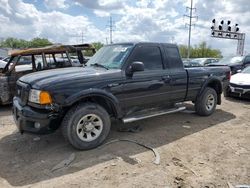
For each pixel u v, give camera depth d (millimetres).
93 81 4445
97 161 4055
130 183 3434
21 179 3572
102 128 4582
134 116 5145
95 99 4715
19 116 4336
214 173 3719
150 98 5277
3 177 3633
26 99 4312
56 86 4113
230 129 5688
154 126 5836
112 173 3693
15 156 4305
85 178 3564
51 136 5164
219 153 4402
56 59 8266
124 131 5461
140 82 5031
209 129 5668
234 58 15438
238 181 3516
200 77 6277
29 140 4992
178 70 5793
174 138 5086
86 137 4461
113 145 4680
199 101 6488
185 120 6328
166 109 5781
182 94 5949
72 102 4188
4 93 7520
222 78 6879
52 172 3738
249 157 4254
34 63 8117
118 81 4719
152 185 3391
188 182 3473
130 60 4992
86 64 5723
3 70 8039
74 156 4211
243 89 8633
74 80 4285
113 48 5488
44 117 4070
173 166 3910
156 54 5445
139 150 4480
